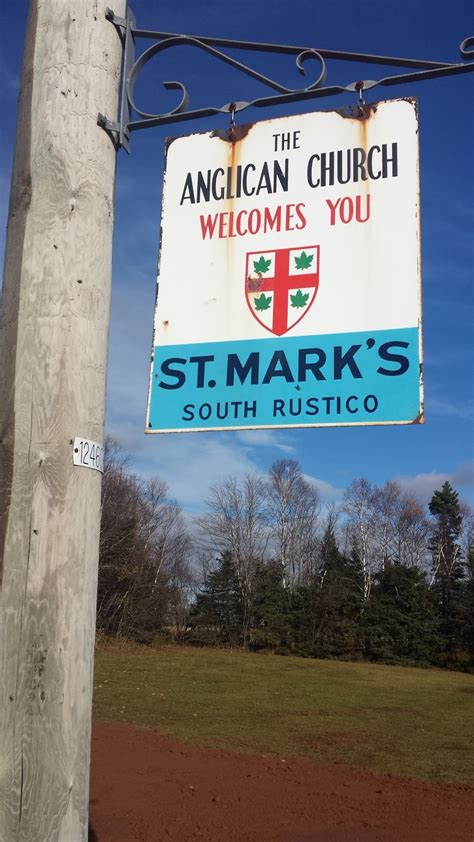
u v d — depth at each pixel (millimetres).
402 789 8484
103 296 2479
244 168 2955
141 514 36594
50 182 2436
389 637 36125
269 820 7055
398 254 2736
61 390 2303
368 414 2664
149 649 31969
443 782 8914
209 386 2852
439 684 23750
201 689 18375
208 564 43344
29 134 2488
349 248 2785
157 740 10992
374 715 15086
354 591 40906
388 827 6914
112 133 2615
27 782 2094
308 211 2852
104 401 2443
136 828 6641
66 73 2525
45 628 2164
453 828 6918
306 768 9477
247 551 40906
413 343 2660
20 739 2111
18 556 2197
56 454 2262
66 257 2398
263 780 8711
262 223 2904
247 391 2809
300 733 12273
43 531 2211
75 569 2234
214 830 6676
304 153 2896
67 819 2121
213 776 8828
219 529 42562
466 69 2766
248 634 38375
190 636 38438
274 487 44250
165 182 3031
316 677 23766
